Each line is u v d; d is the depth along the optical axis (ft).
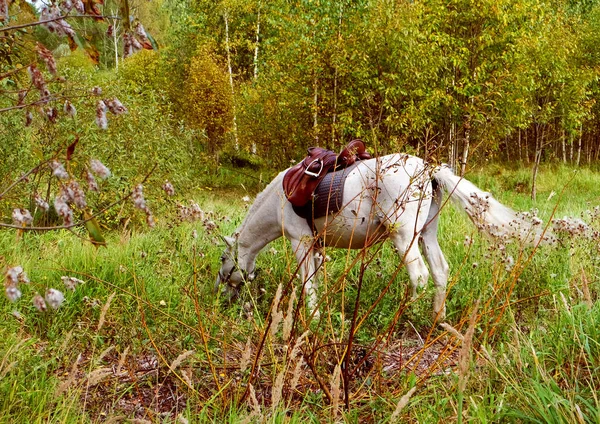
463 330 13.64
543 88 54.49
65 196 5.75
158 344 13.37
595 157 85.10
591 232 18.10
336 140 51.88
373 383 11.25
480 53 51.90
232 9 91.09
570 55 57.00
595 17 68.39
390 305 15.66
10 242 19.58
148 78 82.94
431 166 13.33
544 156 79.41
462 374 7.98
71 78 25.21
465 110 44.47
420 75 46.68
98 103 6.08
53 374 12.23
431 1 50.57
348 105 49.80
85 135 26.66
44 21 5.84
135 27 6.04
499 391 10.45
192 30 90.12
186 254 17.95
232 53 95.66
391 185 15.01
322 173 15.85
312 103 51.70
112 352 13.69
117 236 22.66
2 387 10.57
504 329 13.30
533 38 49.98
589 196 49.03
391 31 45.32
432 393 11.05
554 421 8.91
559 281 15.83
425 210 15.24
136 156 31.55
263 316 15.79
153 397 11.78
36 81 6.15
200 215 13.33
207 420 10.46
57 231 22.47
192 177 41.04
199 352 12.96
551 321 13.39
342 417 10.41
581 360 11.41
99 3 6.41
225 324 14.08
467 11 51.06
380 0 46.93
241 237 17.39
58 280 16.55
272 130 59.00
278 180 16.78
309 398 11.02
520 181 58.80
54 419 10.09
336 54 48.47
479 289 15.48
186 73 83.25
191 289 16.21
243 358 9.57
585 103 57.16
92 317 14.98
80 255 18.22
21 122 24.88
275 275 18.45
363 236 15.83
